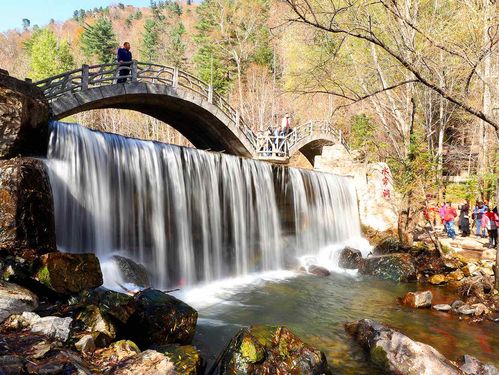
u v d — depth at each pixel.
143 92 15.17
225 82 43.78
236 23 41.56
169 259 10.46
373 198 18.47
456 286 11.10
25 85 8.66
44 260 5.78
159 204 10.37
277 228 14.33
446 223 17.59
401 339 6.25
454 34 12.04
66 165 8.48
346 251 14.18
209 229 11.70
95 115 45.09
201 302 9.43
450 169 24.81
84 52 57.62
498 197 10.05
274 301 9.70
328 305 9.46
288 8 7.47
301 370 5.11
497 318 8.35
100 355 4.58
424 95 18.84
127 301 5.59
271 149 22.12
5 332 4.38
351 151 21.80
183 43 58.47
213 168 12.07
